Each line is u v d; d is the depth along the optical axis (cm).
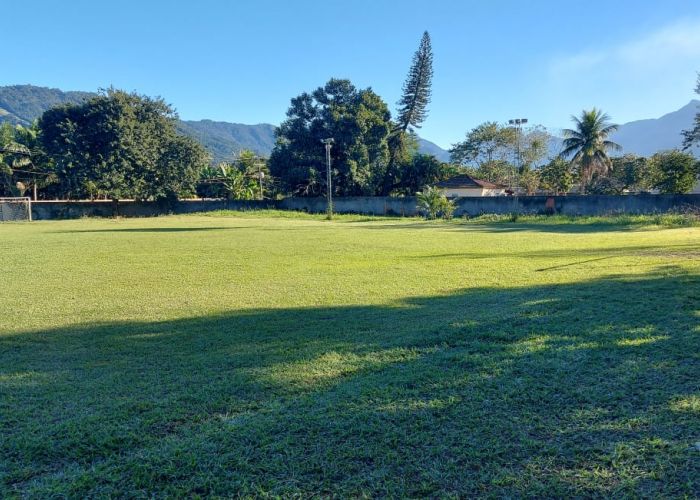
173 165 3897
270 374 336
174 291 675
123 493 200
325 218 3238
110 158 3606
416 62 4291
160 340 436
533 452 223
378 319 495
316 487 202
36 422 267
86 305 590
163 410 279
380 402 281
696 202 2523
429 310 531
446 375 322
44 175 4003
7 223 2958
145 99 3931
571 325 436
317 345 404
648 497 189
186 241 1464
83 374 347
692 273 690
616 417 254
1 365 370
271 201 4131
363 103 4044
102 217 3691
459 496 193
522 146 5306
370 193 4209
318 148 4031
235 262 976
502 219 2612
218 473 213
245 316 522
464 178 4244
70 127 3594
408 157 4500
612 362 334
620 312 475
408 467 213
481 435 239
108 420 267
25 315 539
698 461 210
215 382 323
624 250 1051
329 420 260
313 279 760
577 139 3919
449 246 1245
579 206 2852
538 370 325
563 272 763
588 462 213
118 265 945
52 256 1104
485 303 556
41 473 218
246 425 256
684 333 394
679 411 256
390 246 1264
